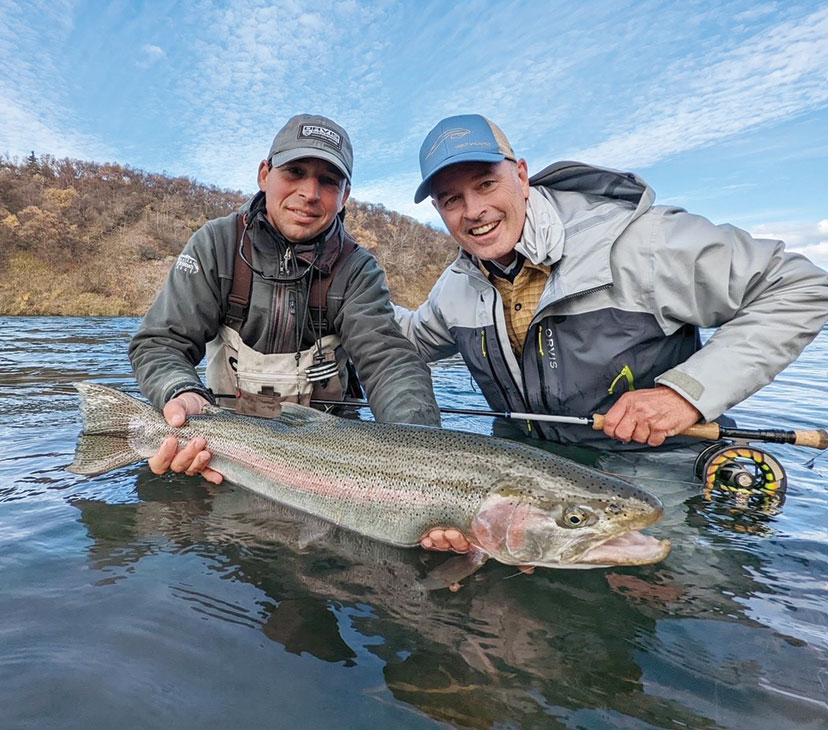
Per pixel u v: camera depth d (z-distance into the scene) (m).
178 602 0.46
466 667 0.38
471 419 1.18
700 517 0.66
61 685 0.35
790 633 0.43
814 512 0.68
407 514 0.64
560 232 0.78
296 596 0.48
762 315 0.73
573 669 0.38
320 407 1.03
